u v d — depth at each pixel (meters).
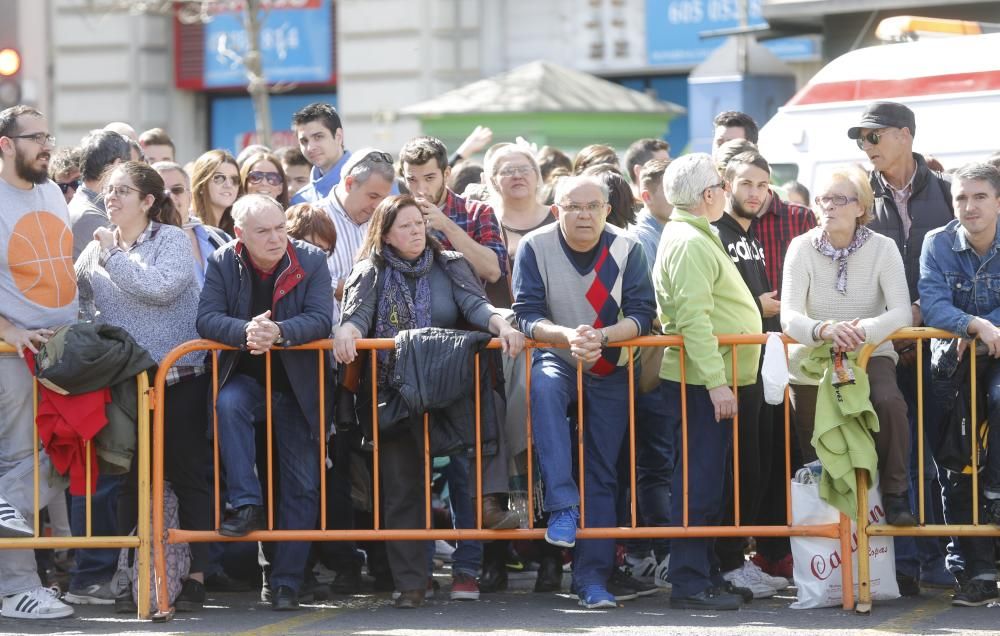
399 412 16.66
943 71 24.86
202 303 16.77
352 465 17.48
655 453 18.88
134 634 15.98
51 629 16.30
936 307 16.48
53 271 17.02
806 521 16.84
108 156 18.75
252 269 16.84
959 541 17.42
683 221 16.78
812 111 26.39
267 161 21.16
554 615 16.80
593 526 16.98
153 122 52.34
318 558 18.81
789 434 16.98
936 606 17.02
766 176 17.77
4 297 16.84
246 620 16.70
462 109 35.22
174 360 16.58
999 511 16.22
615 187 19.33
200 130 53.56
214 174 20.67
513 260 19.25
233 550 18.73
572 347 16.25
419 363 16.41
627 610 17.05
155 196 17.19
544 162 24.42
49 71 52.69
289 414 16.95
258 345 16.31
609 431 17.00
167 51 52.66
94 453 16.67
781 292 18.38
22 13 27.70
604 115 35.50
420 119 35.94
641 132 36.28
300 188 24.14
